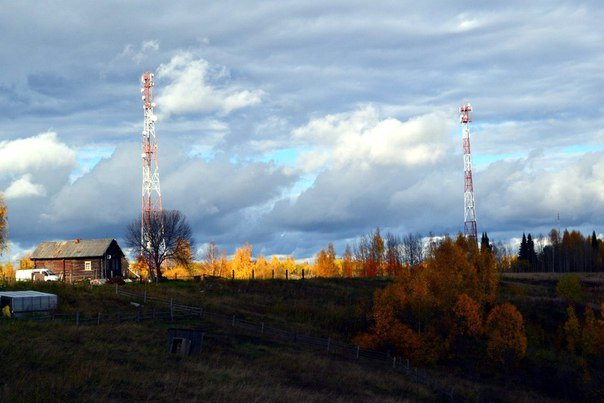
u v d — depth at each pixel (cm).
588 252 16975
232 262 14600
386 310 7012
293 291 8606
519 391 6309
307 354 5322
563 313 9100
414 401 4294
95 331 4600
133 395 2933
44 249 9581
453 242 8650
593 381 6888
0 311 5169
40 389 2727
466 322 7275
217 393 3183
